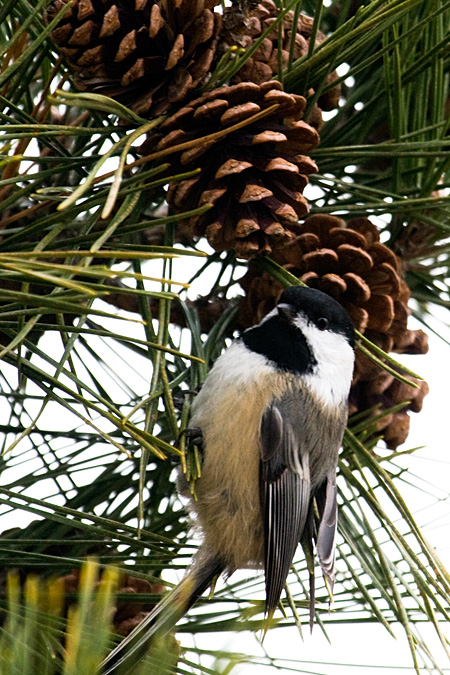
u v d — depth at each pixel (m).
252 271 5.27
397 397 5.32
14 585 2.26
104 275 2.66
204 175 4.32
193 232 4.44
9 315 3.37
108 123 4.78
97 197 3.56
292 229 4.98
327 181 5.11
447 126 4.65
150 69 4.16
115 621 4.38
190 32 4.11
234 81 4.51
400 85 4.56
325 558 4.88
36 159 3.90
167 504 5.36
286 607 5.52
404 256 5.60
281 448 5.68
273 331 5.75
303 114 4.64
